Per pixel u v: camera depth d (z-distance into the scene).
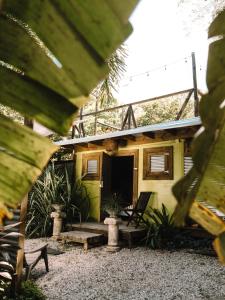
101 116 15.81
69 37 0.94
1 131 1.08
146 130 7.85
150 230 7.43
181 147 7.99
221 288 4.57
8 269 3.80
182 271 5.46
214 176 1.09
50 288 4.81
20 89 1.02
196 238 7.47
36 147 1.08
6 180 1.08
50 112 1.01
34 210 8.85
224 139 1.08
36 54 1.00
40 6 0.96
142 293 4.55
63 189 9.58
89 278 5.25
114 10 0.89
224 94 0.93
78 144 10.11
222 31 0.98
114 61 3.20
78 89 0.98
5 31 0.99
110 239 7.06
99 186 9.52
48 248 7.28
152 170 8.52
